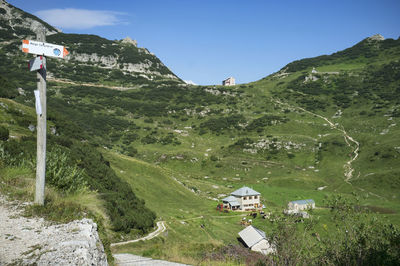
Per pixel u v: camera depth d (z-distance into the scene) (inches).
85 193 548.4
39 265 243.4
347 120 7022.6
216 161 5452.8
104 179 1813.5
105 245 455.5
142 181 3117.6
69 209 429.7
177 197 3161.9
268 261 447.2
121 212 1396.4
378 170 4340.6
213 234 1934.1
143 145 6343.5
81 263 253.6
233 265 622.5
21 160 608.4
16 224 339.9
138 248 932.6
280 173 4825.3
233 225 2369.6
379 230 424.5
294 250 414.0
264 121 7401.6
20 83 7357.3
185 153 5718.5
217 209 3034.0
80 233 328.2
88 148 2235.5
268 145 5930.1
